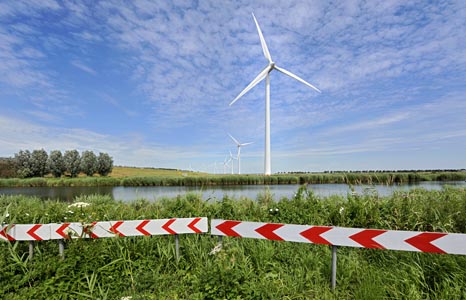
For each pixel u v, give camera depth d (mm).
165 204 8734
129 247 4797
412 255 4238
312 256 4414
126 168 88125
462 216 5281
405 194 6797
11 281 3771
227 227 4488
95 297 3580
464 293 3287
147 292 3699
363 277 3828
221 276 3523
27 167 58656
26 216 6629
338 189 9164
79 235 4672
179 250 4906
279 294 3518
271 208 6918
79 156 66375
